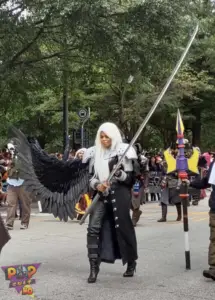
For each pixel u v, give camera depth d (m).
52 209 6.18
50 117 31.45
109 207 5.80
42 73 18.17
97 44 15.60
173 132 34.91
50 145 34.53
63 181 6.14
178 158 6.24
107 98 27.09
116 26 15.22
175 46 16.59
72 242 8.47
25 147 6.18
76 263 6.76
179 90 26.72
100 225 5.76
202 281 5.72
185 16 16.16
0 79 15.70
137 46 15.98
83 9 14.23
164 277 5.92
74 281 5.75
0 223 4.54
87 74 19.84
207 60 31.11
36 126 33.50
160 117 31.41
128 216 5.73
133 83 19.69
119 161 5.50
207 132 37.41
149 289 5.38
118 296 5.12
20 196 10.20
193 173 6.40
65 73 19.14
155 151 36.19
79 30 15.16
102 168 5.70
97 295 5.16
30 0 14.99
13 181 10.16
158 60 16.73
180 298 5.02
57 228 10.31
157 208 15.16
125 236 5.70
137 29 15.59
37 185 6.15
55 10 14.53
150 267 6.46
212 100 33.88
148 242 8.40
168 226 10.56
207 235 9.14
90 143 21.31
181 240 8.57
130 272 5.94
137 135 5.55
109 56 16.36
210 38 30.28
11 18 15.12
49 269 6.39
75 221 11.48
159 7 15.23
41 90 19.78
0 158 15.91
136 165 5.79
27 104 19.95
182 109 31.16
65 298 5.06
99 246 5.78
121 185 5.73
